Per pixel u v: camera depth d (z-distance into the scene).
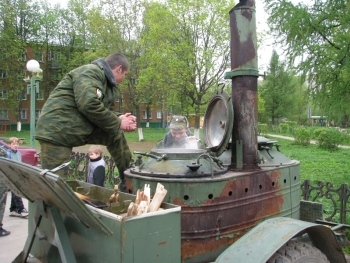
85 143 3.44
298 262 2.52
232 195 2.82
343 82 8.80
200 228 2.67
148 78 23.88
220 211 2.74
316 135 23.95
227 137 3.12
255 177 2.99
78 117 3.14
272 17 9.22
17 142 6.81
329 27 9.06
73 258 2.41
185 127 3.99
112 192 3.06
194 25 21.91
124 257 2.10
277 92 38.69
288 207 3.30
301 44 9.09
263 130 33.12
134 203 2.50
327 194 5.54
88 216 2.10
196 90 22.69
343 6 8.79
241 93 3.21
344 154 18.72
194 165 2.71
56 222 2.46
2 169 2.59
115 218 2.13
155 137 33.84
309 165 13.95
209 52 21.52
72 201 2.05
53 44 41.53
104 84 3.21
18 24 39.06
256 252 2.41
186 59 22.14
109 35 28.88
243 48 3.22
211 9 21.70
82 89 2.97
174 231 2.29
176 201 2.65
